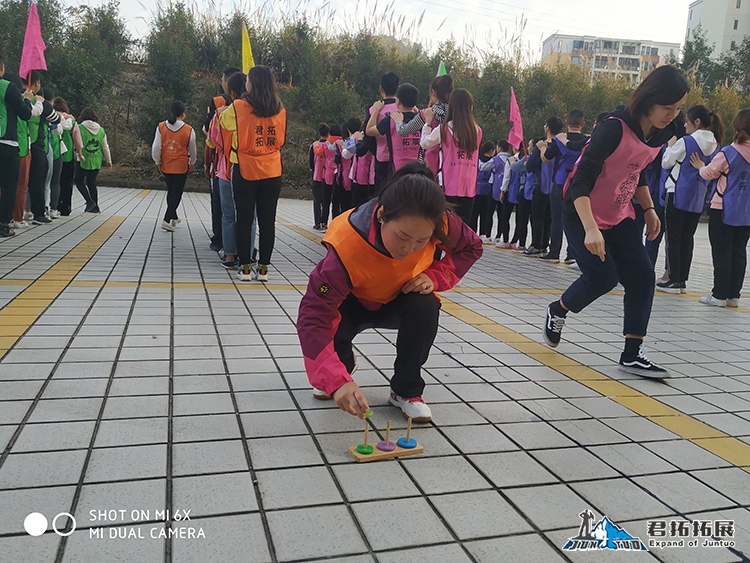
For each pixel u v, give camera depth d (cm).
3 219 651
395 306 249
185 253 638
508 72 2258
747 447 250
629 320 341
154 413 241
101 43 1680
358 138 805
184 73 1744
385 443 222
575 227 340
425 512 184
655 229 357
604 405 288
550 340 376
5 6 1545
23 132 657
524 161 905
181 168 767
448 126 526
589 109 2267
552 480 210
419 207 189
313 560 158
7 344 310
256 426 236
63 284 455
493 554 167
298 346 341
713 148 608
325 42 2120
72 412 236
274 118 496
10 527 163
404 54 2222
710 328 482
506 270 733
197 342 337
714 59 3075
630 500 201
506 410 272
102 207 1049
